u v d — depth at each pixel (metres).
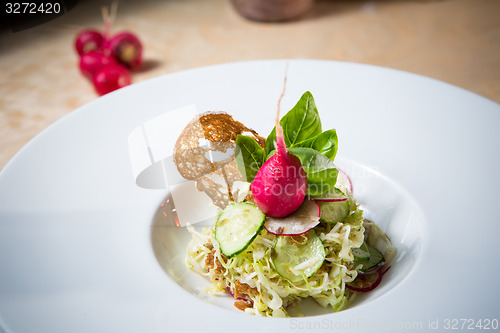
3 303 0.31
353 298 0.34
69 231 0.35
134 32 0.68
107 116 0.42
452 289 0.31
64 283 0.32
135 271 0.33
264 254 0.33
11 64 0.61
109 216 0.36
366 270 0.35
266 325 0.30
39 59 0.62
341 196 0.34
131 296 0.31
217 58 0.61
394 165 0.39
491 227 0.34
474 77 0.55
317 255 0.32
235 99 0.44
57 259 0.33
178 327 0.30
